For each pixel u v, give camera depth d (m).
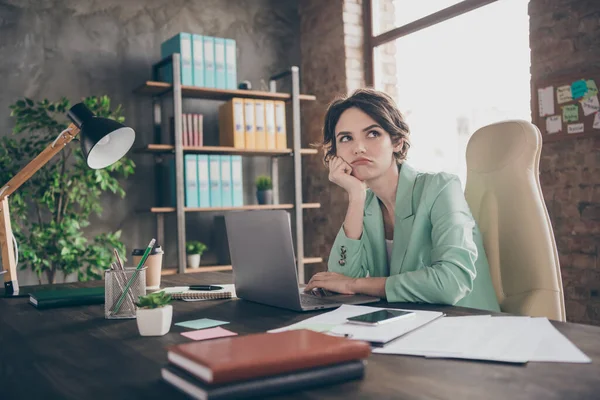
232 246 1.53
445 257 1.42
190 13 4.38
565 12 2.94
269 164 4.62
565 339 0.93
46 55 3.87
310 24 4.74
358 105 1.66
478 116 3.52
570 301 2.93
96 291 1.65
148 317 1.09
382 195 1.74
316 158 4.66
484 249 1.69
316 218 4.69
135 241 4.11
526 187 1.63
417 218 1.58
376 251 1.74
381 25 4.39
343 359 0.76
